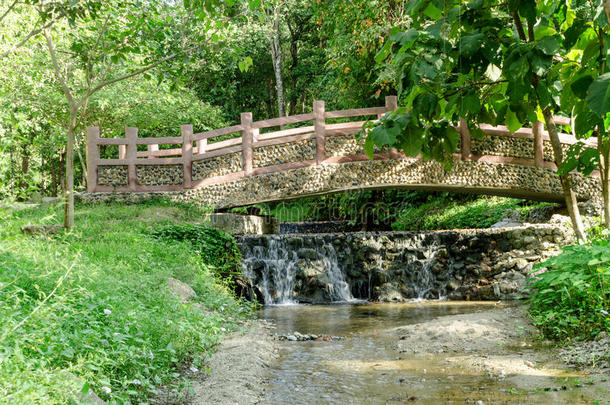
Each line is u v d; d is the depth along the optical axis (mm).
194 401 4141
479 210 17391
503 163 14852
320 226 22500
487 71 3873
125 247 10148
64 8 8961
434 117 4156
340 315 9914
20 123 6062
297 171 14844
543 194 15070
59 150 28875
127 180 15484
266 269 12758
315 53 32062
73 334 4258
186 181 15328
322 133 14820
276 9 24672
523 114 4336
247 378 4863
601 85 2541
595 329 5840
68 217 10555
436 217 18266
